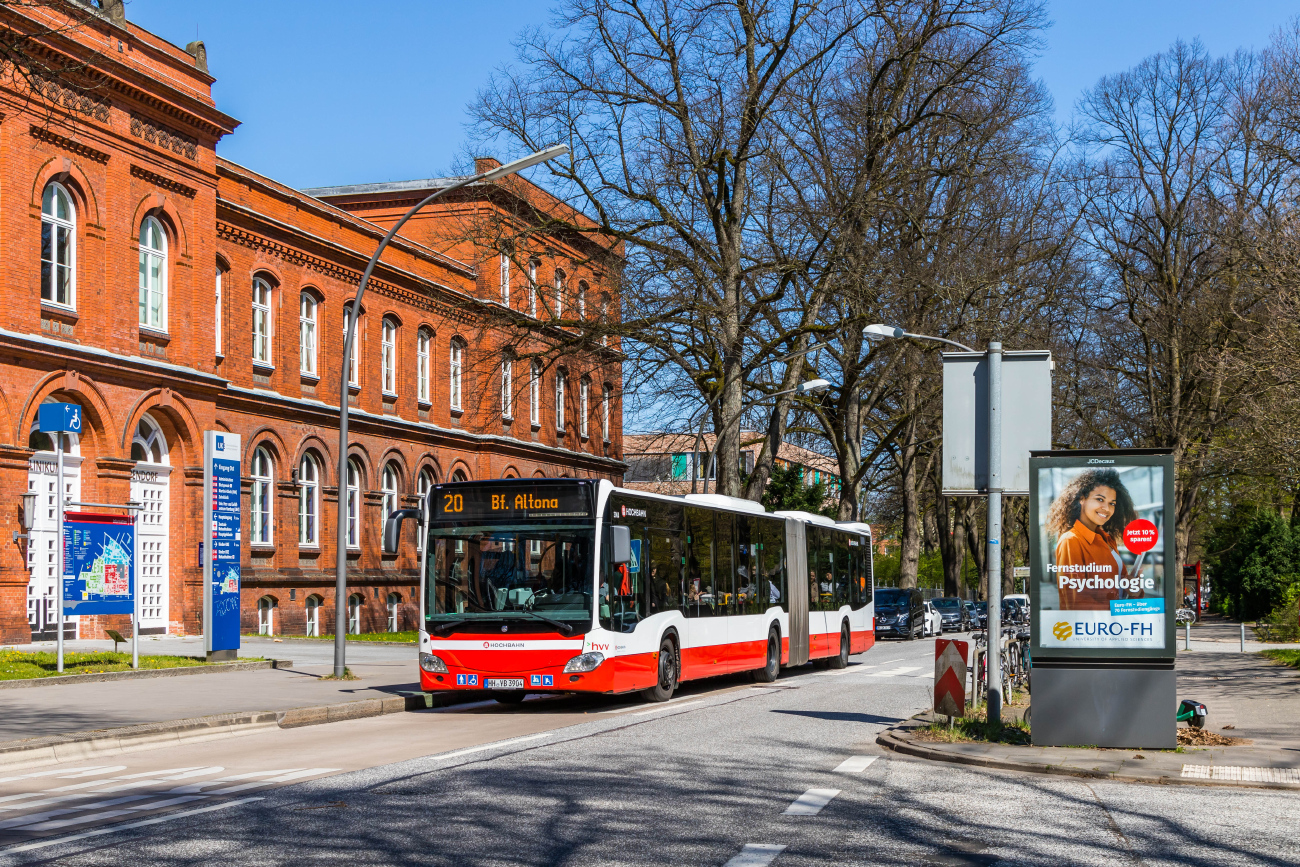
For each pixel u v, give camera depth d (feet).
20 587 79.92
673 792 31.40
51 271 84.89
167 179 95.25
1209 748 39.37
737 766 36.27
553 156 63.57
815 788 32.32
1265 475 97.50
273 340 114.11
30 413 81.46
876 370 135.64
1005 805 29.96
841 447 150.00
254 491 110.22
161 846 24.53
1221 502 193.57
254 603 108.47
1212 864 23.50
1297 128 83.20
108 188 89.25
